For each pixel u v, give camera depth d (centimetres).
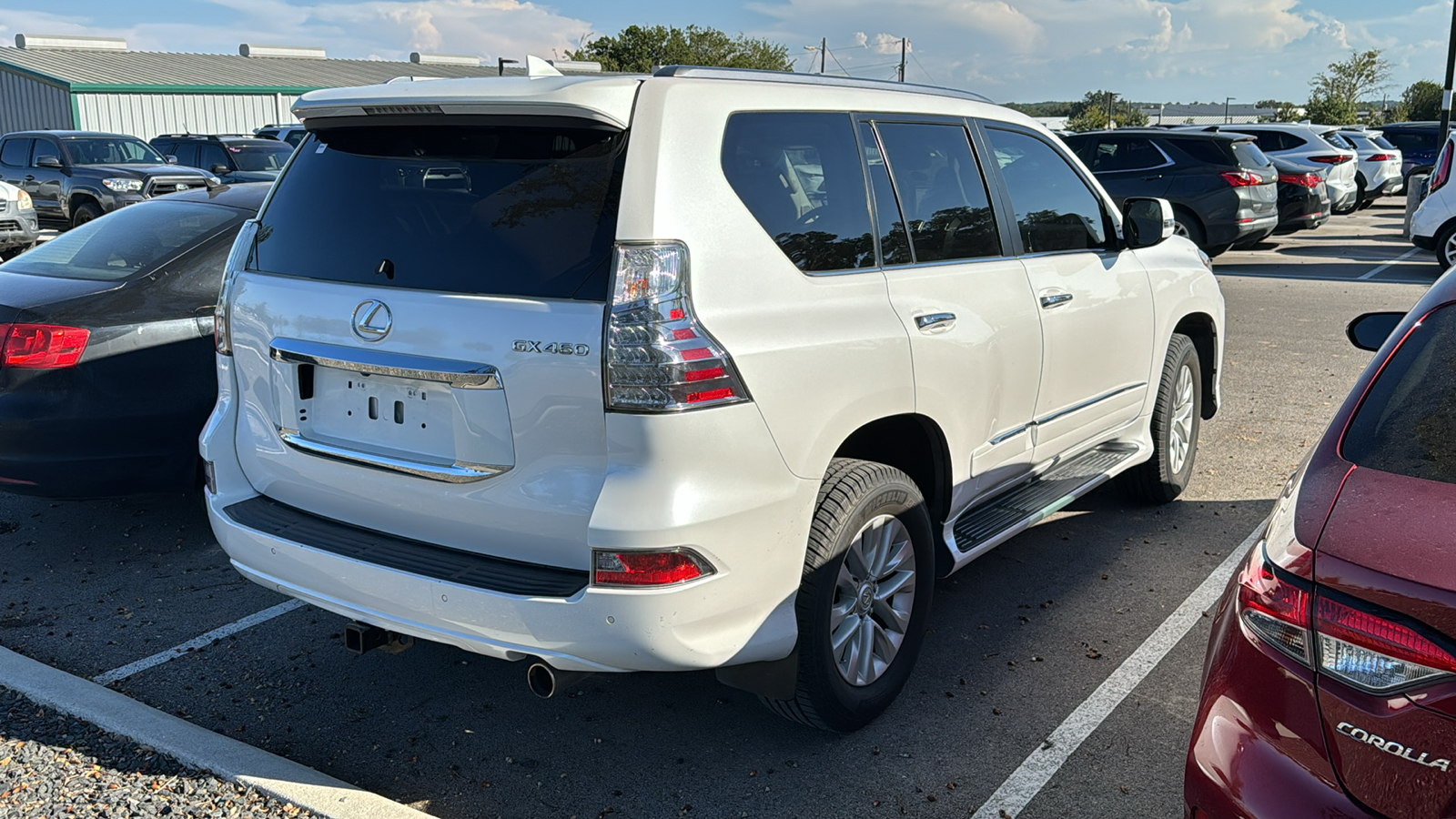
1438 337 243
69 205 1833
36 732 338
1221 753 210
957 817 300
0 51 4000
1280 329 1068
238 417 346
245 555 326
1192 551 495
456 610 281
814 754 333
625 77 286
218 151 2047
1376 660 187
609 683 381
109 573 477
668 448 264
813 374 295
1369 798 188
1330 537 202
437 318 286
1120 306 460
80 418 469
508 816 303
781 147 311
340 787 305
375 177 313
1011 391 388
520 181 287
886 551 338
